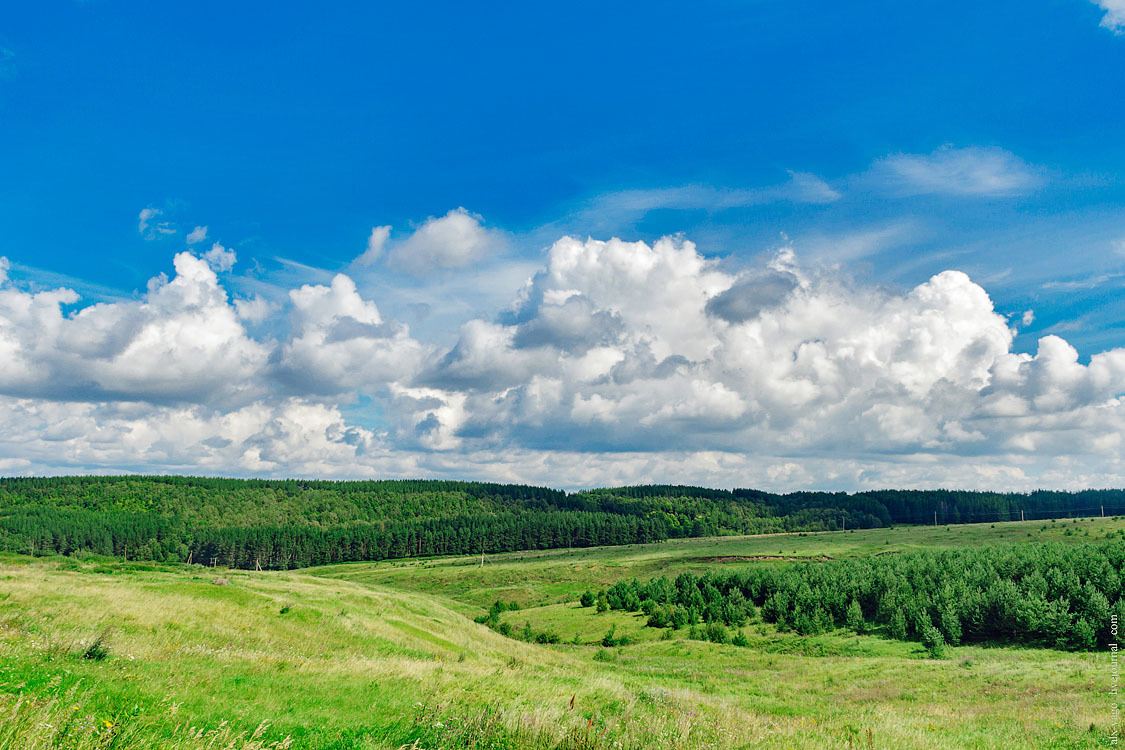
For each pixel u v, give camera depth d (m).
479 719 12.71
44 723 8.50
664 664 68.88
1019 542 178.88
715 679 52.75
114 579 48.84
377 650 42.84
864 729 16.89
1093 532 183.00
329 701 16.53
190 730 10.00
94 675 15.16
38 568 54.41
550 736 12.19
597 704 18.42
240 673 20.09
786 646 82.56
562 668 49.94
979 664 54.16
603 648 85.88
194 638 34.44
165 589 46.72
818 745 13.80
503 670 31.66
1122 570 76.31
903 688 43.38
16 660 15.71
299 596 56.44
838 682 49.31
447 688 20.03
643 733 12.84
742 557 184.62
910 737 16.19
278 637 40.31
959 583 85.31
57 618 31.58
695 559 185.00
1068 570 80.00
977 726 21.92
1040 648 67.88
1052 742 18.58
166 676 17.38
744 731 15.16
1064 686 37.03
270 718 13.39
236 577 70.38
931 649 69.88
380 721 13.95
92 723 9.02
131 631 32.59
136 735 9.52
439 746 11.59
